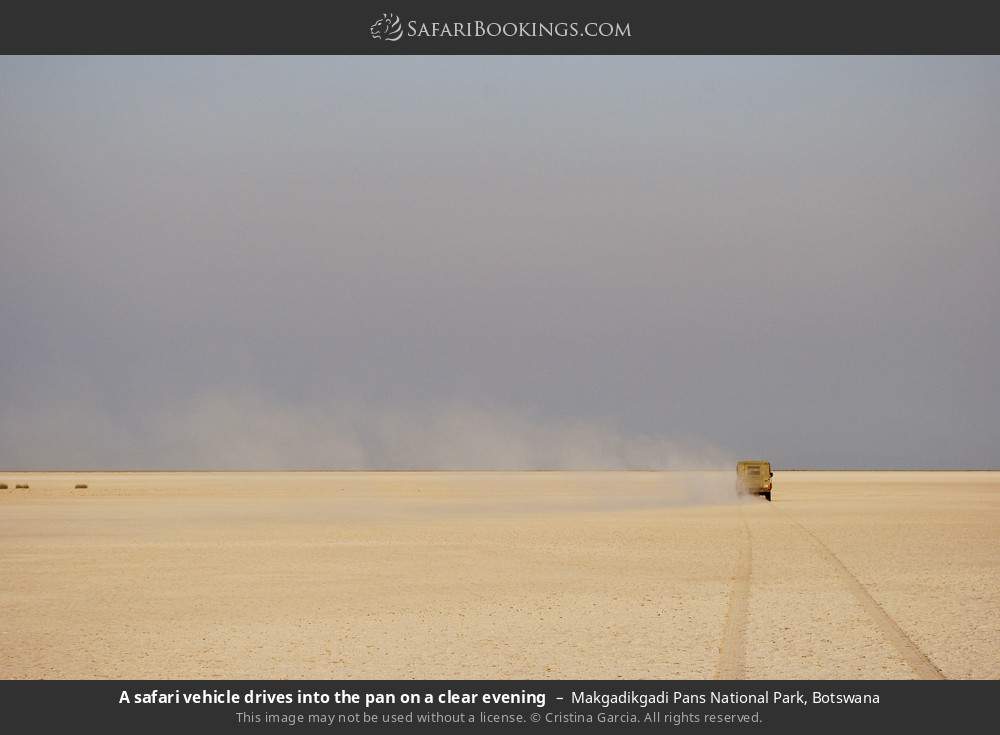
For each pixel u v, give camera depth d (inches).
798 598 3796.8
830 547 5871.1
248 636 3157.0
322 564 5172.2
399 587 4239.7
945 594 3885.3
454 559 5364.2
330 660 2795.3
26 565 5236.2
